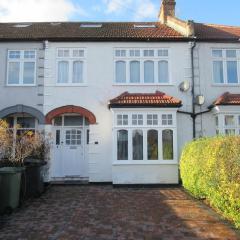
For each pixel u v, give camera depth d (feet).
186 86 56.65
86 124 58.39
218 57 58.70
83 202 40.24
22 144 46.29
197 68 58.08
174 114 54.39
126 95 56.18
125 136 54.24
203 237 26.11
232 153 28.30
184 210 35.40
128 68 57.82
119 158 53.78
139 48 58.34
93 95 56.95
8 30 62.54
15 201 35.37
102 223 30.50
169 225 29.60
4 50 57.72
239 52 58.85
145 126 54.03
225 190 28.73
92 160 55.57
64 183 55.01
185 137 56.18
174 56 58.18
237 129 54.29
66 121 58.44
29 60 57.82
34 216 33.40
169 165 53.52
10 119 58.08
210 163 33.17
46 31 62.03
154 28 64.90
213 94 57.67
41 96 56.85
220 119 54.44
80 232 27.76
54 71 57.41
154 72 57.93
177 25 62.80
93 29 63.52
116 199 42.11
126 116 54.34
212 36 59.21
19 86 56.95
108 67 57.62
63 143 57.88
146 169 53.42
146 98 55.16
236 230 27.81
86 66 57.62
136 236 26.58
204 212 34.35
